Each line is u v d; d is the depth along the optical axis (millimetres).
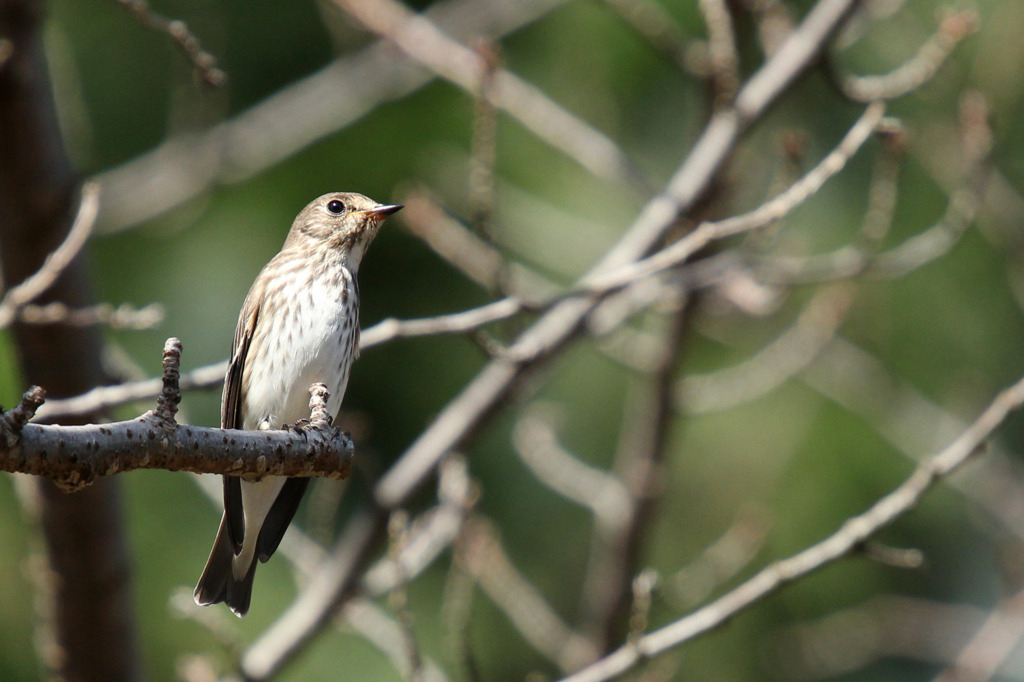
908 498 7562
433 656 11414
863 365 12281
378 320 12102
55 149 7949
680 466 12922
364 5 10133
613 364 13164
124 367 8992
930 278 12961
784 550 12352
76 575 8422
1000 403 7523
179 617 10492
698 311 11289
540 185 12523
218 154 11883
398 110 12477
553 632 10586
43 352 8188
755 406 12867
